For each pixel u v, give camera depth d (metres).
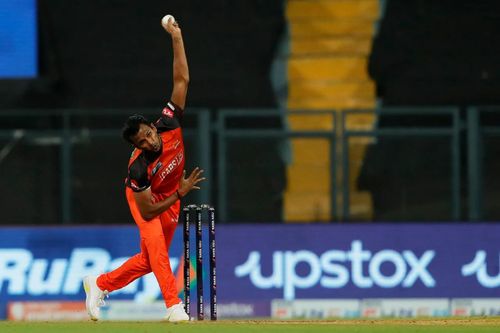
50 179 48.53
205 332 25.31
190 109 51.53
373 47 54.03
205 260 44.97
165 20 28.33
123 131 27.33
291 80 53.50
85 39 53.09
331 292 45.25
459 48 53.72
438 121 49.16
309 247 45.44
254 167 48.69
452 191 48.03
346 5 55.03
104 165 49.00
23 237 45.41
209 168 47.44
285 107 53.25
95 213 48.94
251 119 49.34
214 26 53.75
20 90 52.31
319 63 53.62
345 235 45.59
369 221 48.00
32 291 45.12
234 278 45.12
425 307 45.38
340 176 48.38
